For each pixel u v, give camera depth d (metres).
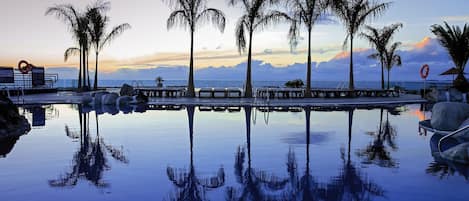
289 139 6.33
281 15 16.58
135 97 14.70
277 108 12.85
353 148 5.48
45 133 7.07
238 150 5.33
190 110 12.15
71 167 4.30
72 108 12.95
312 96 19.08
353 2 18.20
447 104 7.28
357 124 8.43
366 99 16.78
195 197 3.22
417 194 3.28
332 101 15.23
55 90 24.72
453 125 6.94
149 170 4.15
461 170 4.10
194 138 6.43
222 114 10.80
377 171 4.08
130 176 3.90
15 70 21.17
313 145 5.73
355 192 3.35
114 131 7.32
